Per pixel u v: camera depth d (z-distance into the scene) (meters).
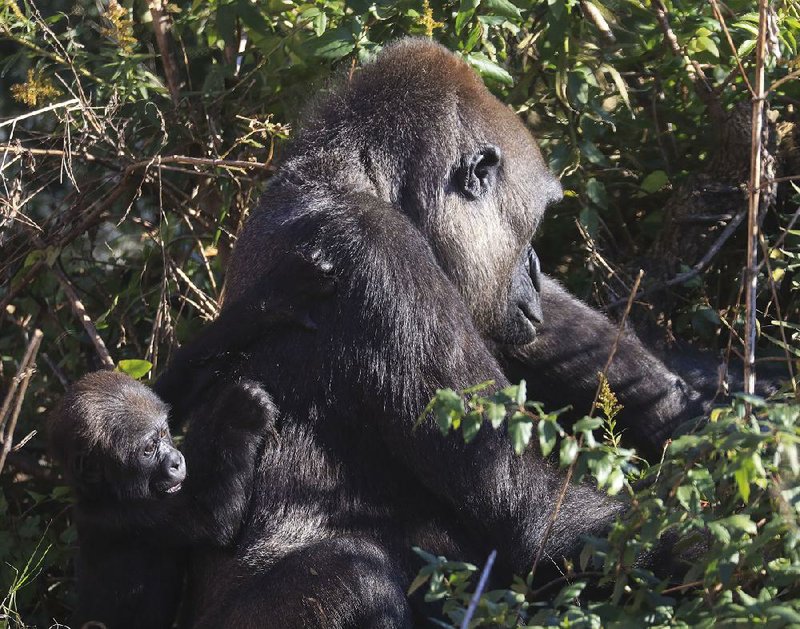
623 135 10.85
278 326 7.38
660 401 8.48
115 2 10.64
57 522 10.18
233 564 7.08
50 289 11.24
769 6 9.69
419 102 7.86
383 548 7.12
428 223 7.68
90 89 11.75
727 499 6.11
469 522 7.08
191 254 11.38
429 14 9.29
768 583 5.71
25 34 11.20
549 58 10.23
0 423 7.61
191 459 7.34
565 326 8.63
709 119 10.40
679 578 6.65
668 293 9.66
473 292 7.84
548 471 7.25
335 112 8.07
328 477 7.19
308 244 7.35
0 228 10.66
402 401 7.00
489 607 5.47
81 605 7.41
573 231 10.59
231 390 7.28
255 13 10.41
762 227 9.52
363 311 7.09
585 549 5.95
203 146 10.84
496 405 5.54
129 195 11.16
